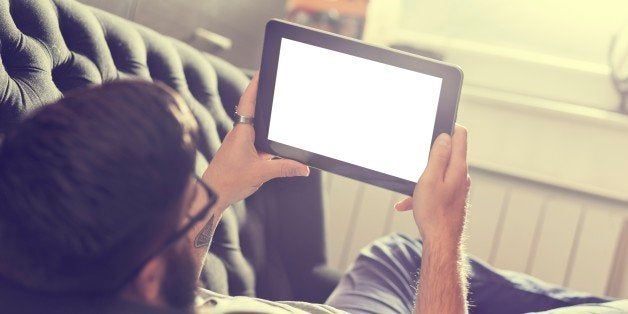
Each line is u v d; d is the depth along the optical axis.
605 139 2.13
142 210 0.51
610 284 2.07
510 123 2.20
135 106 0.53
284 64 1.01
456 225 0.91
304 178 1.87
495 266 2.12
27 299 0.50
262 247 1.79
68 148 0.50
